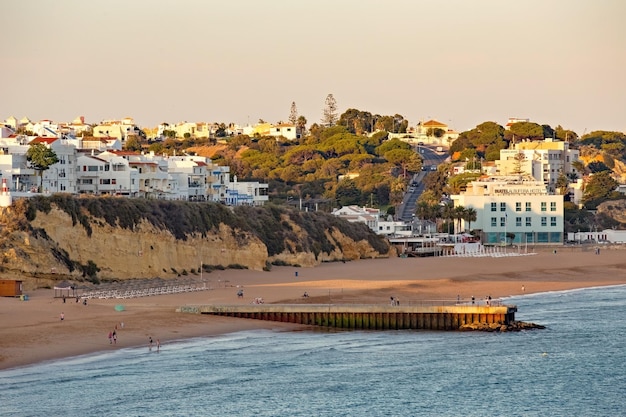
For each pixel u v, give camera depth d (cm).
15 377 13162
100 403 12138
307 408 12300
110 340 15312
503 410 12419
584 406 12675
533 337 16738
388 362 14712
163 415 11788
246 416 11875
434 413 12288
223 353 14950
